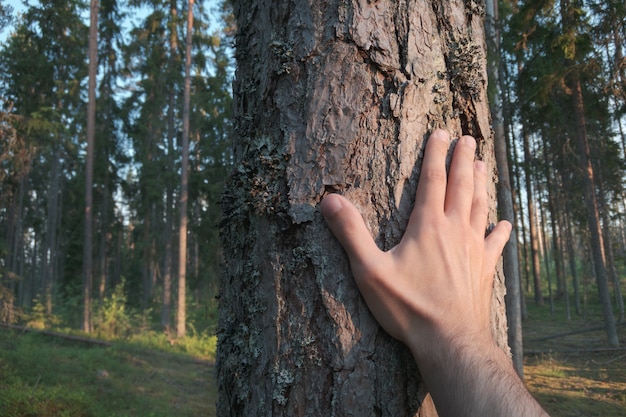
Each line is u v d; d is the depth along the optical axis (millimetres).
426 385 847
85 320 13820
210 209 16797
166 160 20188
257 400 910
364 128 916
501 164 7637
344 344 859
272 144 955
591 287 24250
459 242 852
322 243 891
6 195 14570
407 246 842
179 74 19609
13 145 10930
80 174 23250
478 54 1005
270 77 988
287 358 884
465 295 810
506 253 7684
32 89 17766
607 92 9875
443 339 766
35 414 6055
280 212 919
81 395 6742
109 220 24047
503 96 10594
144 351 10883
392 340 859
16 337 11492
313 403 859
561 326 16469
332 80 931
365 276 825
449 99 983
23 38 17812
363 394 847
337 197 866
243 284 982
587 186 12141
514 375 731
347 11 944
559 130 13461
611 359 10555
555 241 23797
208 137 18906
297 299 895
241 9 1122
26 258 31156
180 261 13883
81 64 19031
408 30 957
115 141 22375
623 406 7383
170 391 8055
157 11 17797
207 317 17797
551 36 9680
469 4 1050
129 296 27453
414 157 921
